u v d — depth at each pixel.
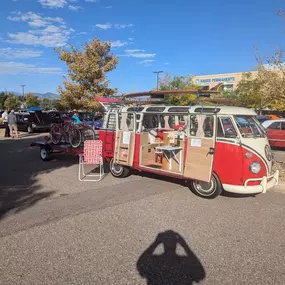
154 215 5.41
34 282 3.30
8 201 6.10
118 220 5.14
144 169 7.52
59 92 21.14
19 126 23.52
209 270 3.60
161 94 7.89
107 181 7.92
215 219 5.26
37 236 4.46
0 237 4.41
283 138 13.60
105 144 8.55
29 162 10.75
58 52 20.86
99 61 21.23
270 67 10.27
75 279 3.37
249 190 5.82
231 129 5.96
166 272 3.54
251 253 4.04
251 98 24.23
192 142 6.38
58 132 10.79
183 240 4.41
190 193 6.83
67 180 7.98
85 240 4.35
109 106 8.65
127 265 3.68
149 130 8.04
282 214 5.55
